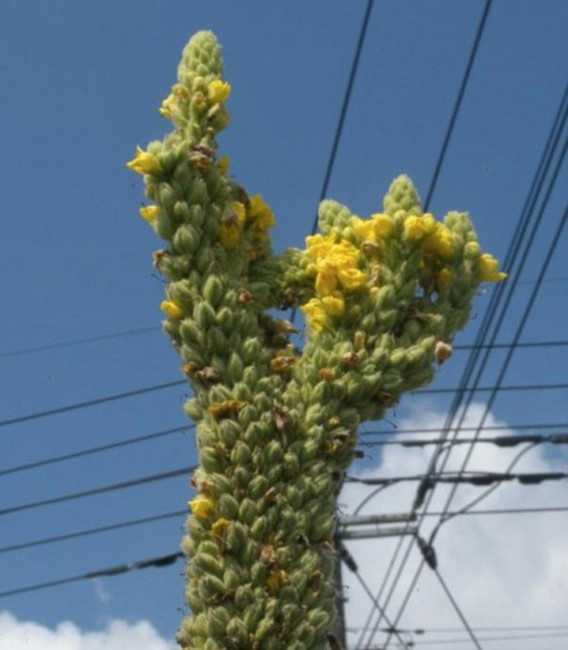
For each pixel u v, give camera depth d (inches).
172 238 171.8
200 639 157.8
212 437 163.6
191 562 161.0
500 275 180.5
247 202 178.9
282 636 155.8
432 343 172.6
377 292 173.2
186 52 183.3
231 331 168.9
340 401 169.8
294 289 180.1
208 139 176.7
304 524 160.9
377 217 175.0
